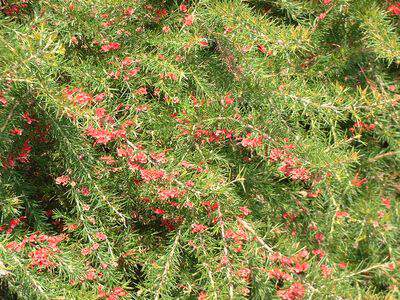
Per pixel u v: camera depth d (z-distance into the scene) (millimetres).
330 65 1711
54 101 1408
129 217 1544
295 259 1471
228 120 1560
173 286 1518
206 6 1630
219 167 1596
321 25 1707
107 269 1525
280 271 1459
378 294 1551
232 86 1628
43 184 1642
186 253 1622
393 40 1562
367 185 1695
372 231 1580
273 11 1805
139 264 1670
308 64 1729
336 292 1444
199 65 1641
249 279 1552
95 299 1470
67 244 1618
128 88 1571
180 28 1680
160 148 1588
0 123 1447
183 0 1643
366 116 1621
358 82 1752
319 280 1460
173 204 1521
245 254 1490
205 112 1567
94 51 1615
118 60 1580
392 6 1696
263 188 1644
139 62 1572
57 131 1493
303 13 1725
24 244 1489
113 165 1564
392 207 1657
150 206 1572
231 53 1609
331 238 1583
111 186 1579
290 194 1638
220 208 1507
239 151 1665
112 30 1572
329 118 1623
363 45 1672
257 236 1510
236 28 1586
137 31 1612
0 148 1471
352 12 1644
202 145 1594
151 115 1576
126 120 1533
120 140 1514
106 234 1577
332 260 1607
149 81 1593
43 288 1465
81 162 1514
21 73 1368
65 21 1541
